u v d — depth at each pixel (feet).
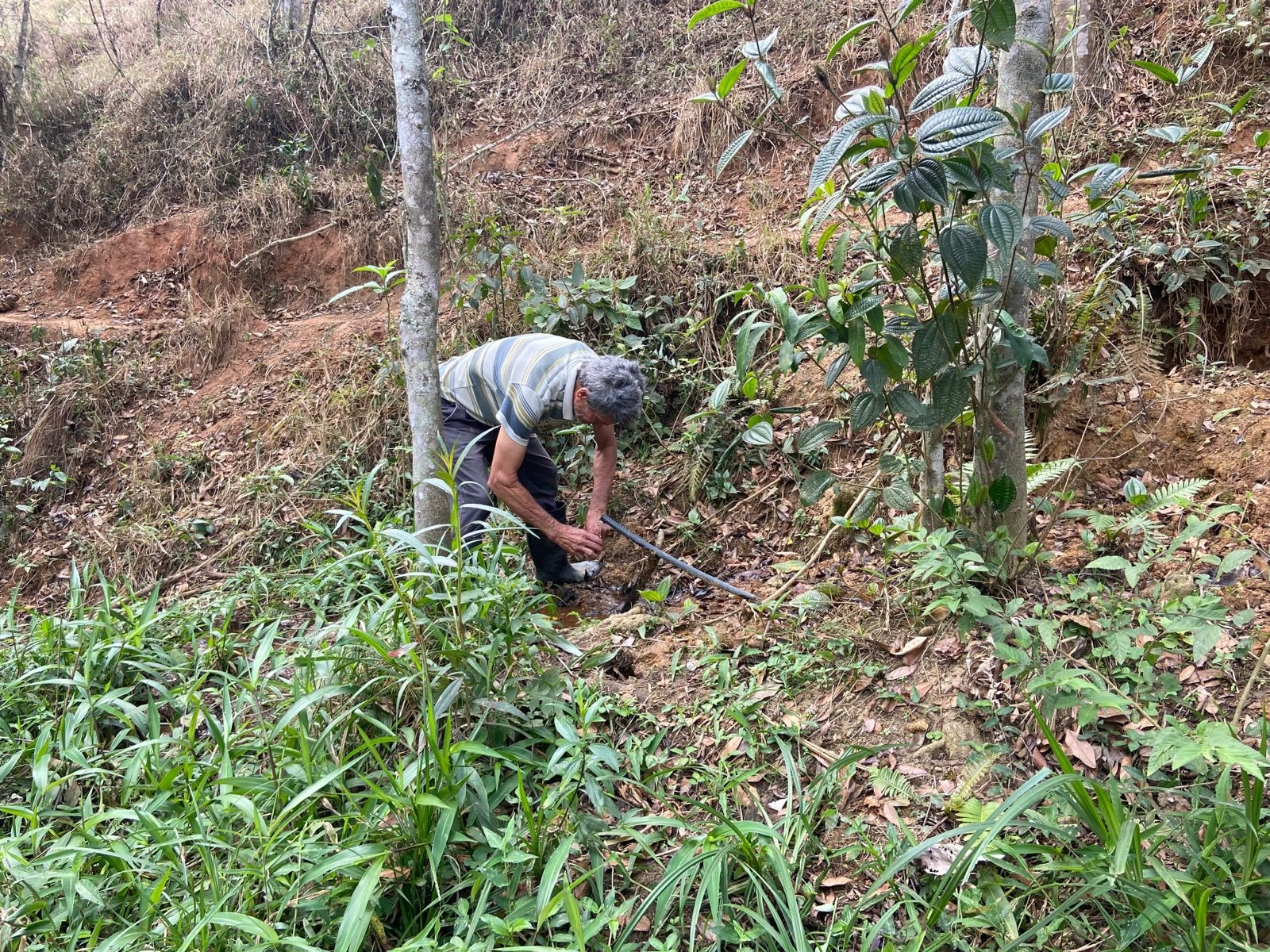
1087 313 11.68
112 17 34.63
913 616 9.27
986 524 9.02
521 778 7.10
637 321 15.87
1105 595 8.62
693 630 10.71
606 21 24.84
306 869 6.82
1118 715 7.47
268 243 22.29
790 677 9.02
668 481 14.48
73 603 11.38
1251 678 7.02
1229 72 16.42
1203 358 12.43
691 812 7.80
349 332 19.43
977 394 8.96
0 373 20.30
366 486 8.60
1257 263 12.55
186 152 25.12
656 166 21.53
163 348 20.66
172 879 7.05
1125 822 5.80
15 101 27.91
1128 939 5.65
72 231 25.34
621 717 8.92
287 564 15.28
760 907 6.33
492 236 18.07
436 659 8.44
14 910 6.89
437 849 6.64
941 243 7.32
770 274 16.11
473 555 8.86
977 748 7.29
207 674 9.23
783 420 14.16
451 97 24.67
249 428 18.17
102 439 19.17
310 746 7.81
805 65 21.01
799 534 12.55
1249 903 5.65
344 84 24.80
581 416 11.16
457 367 12.19
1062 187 8.45
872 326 8.13
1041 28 8.08
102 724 9.89
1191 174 9.04
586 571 13.09
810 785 7.73
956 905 6.40
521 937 6.49
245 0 31.17
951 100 8.34
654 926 6.54
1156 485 11.07
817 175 7.15
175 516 16.90
